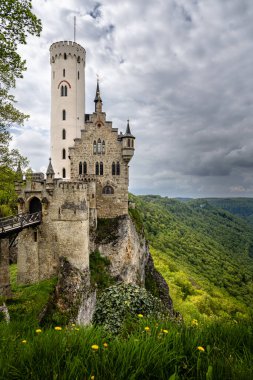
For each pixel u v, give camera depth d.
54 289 29.53
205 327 6.03
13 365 4.46
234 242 164.75
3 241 25.45
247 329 5.70
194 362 4.68
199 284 76.00
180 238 124.19
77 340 5.21
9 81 22.30
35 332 6.88
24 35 19.38
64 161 48.75
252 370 4.04
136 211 55.78
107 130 44.97
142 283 47.50
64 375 3.99
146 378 4.20
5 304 23.08
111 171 45.12
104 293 21.33
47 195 32.97
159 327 6.30
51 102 50.09
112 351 4.71
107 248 42.03
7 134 25.20
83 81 50.66
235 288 90.56
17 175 27.39
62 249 32.59
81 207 32.94
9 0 17.17
